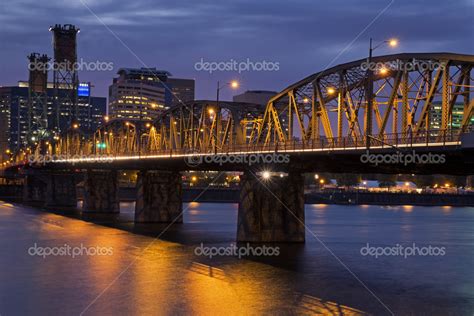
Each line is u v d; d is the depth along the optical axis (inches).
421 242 3316.9
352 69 2388.0
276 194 3011.8
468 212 6761.8
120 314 1664.6
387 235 3722.9
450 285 2023.9
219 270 2278.5
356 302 1780.3
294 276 2167.8
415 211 6835.6
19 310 1712.6
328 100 2564.0
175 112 4256.9
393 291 1926.7
